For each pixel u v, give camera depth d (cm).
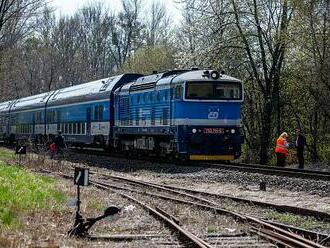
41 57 9588
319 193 1852
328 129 4062
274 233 1117
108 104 3578
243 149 4591
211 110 2767
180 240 1089
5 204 1309
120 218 1355
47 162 3072
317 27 3472
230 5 4006
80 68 10181
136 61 6544
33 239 1025
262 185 1986
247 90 4394
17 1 3347
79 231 1119
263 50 4022
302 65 3681
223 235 1140
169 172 2656
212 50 4022
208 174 2428
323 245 1052
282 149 2877
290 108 4344
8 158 3416
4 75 5528
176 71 3005
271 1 3966
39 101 5091
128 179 2291
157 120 2961
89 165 3238
